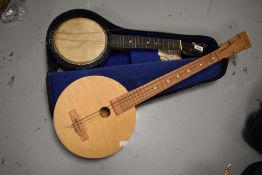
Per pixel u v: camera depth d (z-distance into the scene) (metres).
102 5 1.56
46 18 1.50
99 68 1.32
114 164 1.41
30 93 1.40
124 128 1.27
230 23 1.69
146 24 1.59
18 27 1.47
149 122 1.48
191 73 1.38
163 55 1.45
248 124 1.58
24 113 1.38
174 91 1.44
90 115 1.25
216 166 1.51
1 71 1.41
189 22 1.64
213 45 1.51
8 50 1.43
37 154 1.35
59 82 1.29
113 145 1.26
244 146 1.56
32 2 1.50
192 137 1.51
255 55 1.67
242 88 1.62
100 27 1.36
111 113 1.27
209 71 1.48
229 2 1.72
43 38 1.47
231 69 1.62
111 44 1.36
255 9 1.73
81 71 1.30
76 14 1.35
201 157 1.50
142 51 1.41
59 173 1.35
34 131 1.37
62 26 1.32
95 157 1.24
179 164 1.47
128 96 1.30
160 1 1.64
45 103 1.40
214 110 1.56
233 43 1.46
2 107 1.37
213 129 1.54
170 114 1.51
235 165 1.53
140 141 1.45
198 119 1.53
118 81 1.35
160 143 1.47
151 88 1.33
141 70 1.38
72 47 1.31
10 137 1.35
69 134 1.22
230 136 1.55
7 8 1.47
